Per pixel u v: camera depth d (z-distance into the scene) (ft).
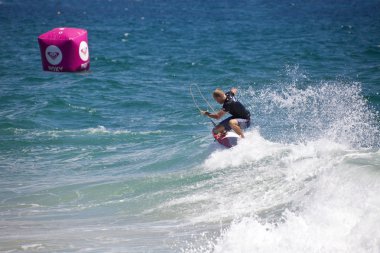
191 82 281.33
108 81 284.20
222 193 116.88
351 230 81.92
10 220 116.67
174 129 192.34
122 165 154.61
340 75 279.28
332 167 108.47
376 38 456.86
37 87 271.49
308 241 82.89
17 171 156.56
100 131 192.34
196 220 105.19
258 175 121.49
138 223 107.76
